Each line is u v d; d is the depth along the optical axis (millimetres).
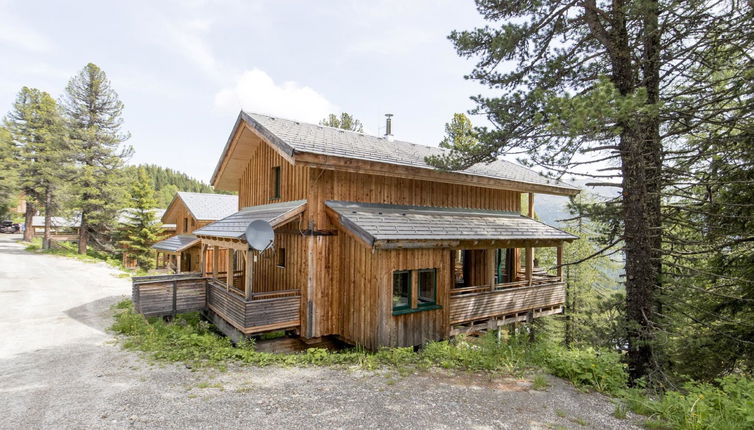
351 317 10195
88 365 7383
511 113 8234
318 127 13688
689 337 7941
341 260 10695
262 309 9680
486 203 14859
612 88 5918
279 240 12250
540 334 15352
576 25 8461
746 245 9250
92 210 31984
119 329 9984
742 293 9211
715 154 9227
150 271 25828
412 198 12383
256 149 14172
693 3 7586
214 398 5812
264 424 4961
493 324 12359
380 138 15234
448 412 5418
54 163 32688
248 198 14781
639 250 7859
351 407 5543
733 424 4621
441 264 10633
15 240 41125
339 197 10758
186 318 12734
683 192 9664
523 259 21328
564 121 6355
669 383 7172
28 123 35031
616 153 8289
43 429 4801
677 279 8695
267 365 7582
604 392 6312
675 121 8750
